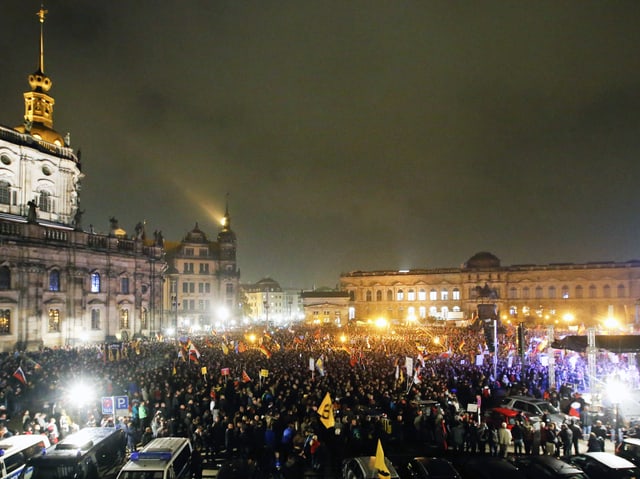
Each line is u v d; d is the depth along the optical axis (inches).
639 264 5659.5
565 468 748.0
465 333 3535.9
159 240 3668.8
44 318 2778.1
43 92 3378.4
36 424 1042.7
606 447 1068.5
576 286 5876.0
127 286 3326.8
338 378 1483.8
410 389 1355.8
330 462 962.7
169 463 754.2
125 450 1004.6
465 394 1419.8
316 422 1019.3
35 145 3147.1
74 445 850.1
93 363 1891.0
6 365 1875.0
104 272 3142.2
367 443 1019.9
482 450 1026.7
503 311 5748.0
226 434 977.5
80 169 3553.2
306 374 1545.3
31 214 2785.4
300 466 821.9
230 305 5541.3
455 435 1029.2
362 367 1701.5
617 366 1777.8
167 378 1487.5
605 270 5777.6
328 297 6466.5
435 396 1275.8
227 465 802.8
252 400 1190.9
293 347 2447.1
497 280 6136.8
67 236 2935.5
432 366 1772.9
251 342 2596.0
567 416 1145.4
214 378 1505.9
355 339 2938.0
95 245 3115.2
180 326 5088.6
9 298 2628.0
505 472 749.9
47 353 2231.8
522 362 1807.3
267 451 927.0
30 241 2719.0
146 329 3476.9
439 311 6328.7
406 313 6441.9
